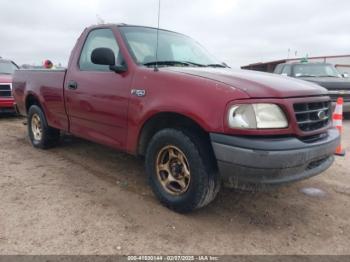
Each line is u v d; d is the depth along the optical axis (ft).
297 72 32.14
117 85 11.87
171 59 12.89
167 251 8.55
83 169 14.76
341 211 11.18
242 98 8.81
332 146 10.25
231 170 8.95
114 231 9.41
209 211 10.85
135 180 13.51
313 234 9.66
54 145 18.11
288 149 8.68
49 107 16.20
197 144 9.66
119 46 12.46
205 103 9.21
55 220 9.95
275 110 8.95
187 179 10.26
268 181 8.71
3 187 12.42
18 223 9.72
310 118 9.84
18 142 19.89
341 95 29.01
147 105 10.63
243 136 8.77
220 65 14.08
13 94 19.92
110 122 12.35
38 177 13.61
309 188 13.14
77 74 14.02
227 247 8.84
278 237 9.44
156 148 10.80
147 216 10.36
